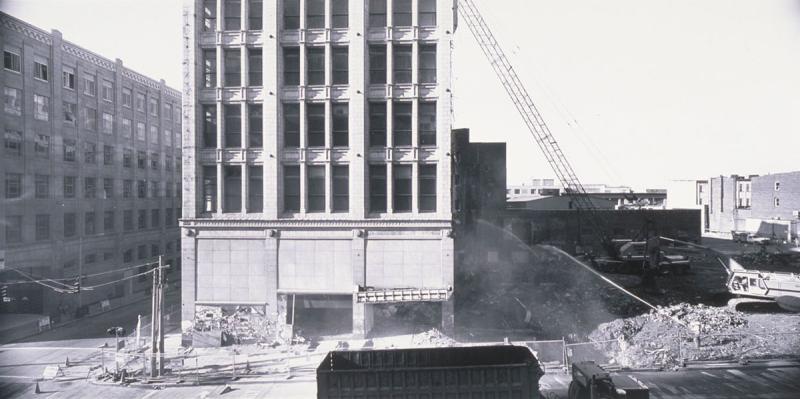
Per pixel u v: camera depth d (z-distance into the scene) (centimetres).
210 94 3175
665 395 2128
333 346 2938
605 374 1870
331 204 3148
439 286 3081
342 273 3112
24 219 3894
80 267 4341
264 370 2606
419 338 2947
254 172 3194
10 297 4044
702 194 8919
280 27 3142
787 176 7100
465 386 1764
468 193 5600
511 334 3150
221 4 3144
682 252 5800
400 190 3161
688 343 2708
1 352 3120
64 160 4300
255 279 3139
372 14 3147
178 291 5497
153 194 5625
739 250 5988
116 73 5000
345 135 3158
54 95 4194
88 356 3009
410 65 3133
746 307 3294
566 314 3391
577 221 5934
